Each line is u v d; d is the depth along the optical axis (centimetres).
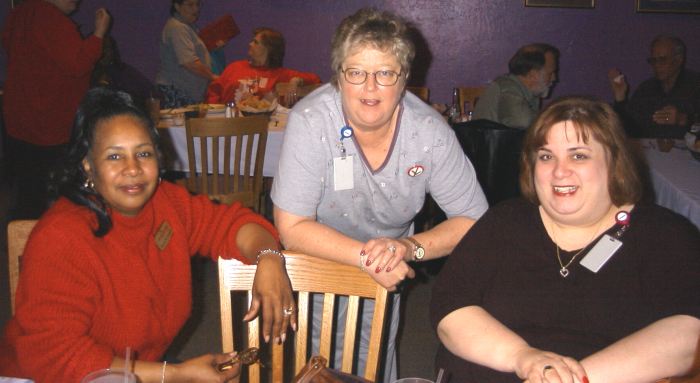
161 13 591
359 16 150
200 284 373
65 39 390
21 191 411
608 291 143
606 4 576
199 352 301
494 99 427
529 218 152
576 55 587
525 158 150
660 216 145
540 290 147
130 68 598
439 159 168
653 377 133
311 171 165
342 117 161
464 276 152
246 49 598
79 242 134
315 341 207
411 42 150
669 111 389
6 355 140
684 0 570
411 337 324
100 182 137
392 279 155
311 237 162
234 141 369
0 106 548
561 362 129
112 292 139
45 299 130
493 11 581
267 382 263
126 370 111
